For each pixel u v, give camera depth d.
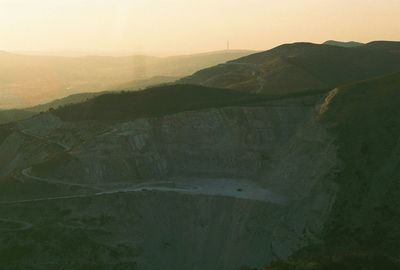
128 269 85.06
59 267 82.06
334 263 57.28
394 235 74.94
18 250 83.31
